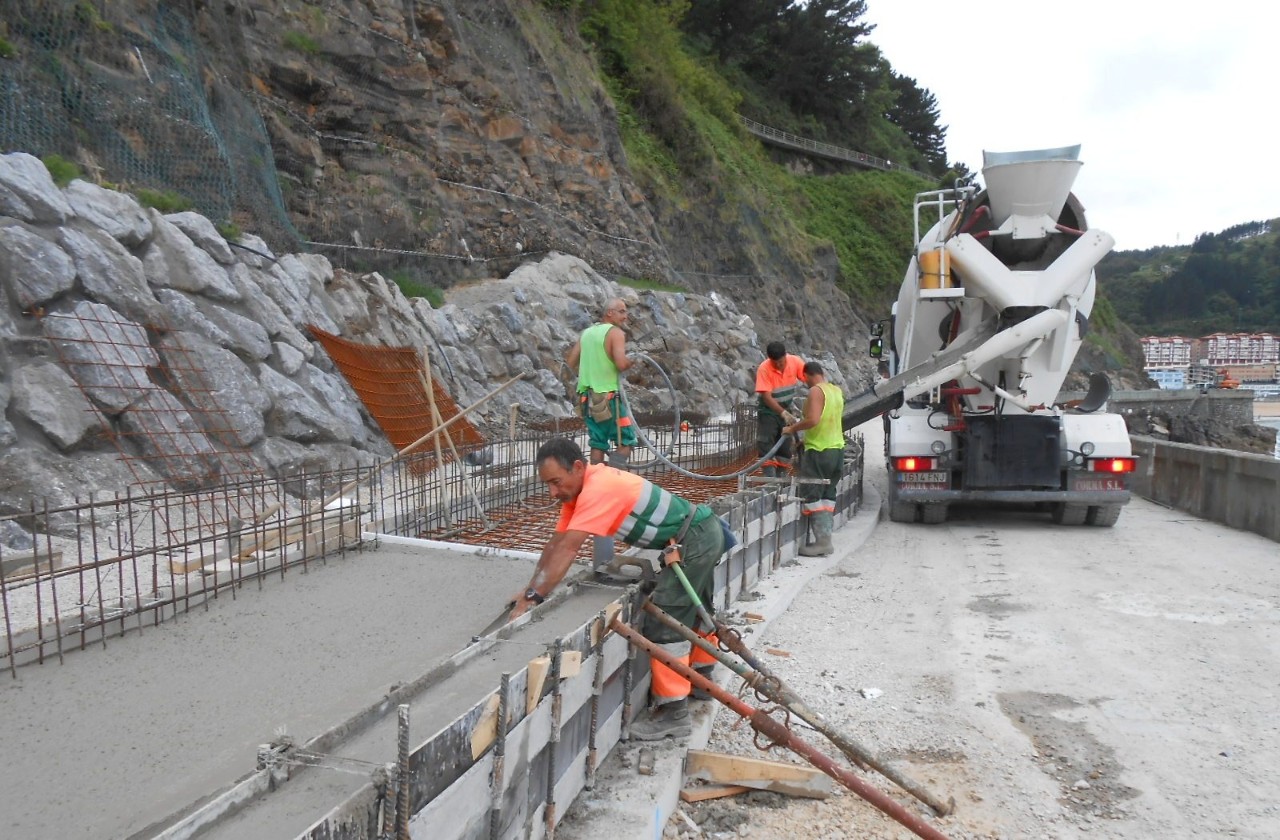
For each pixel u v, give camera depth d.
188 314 7.80
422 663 3.38
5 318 6.40
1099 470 8.73
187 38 11.55
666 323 19.39
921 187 54.97
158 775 2.45
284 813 1.97
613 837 2.91
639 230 22.84
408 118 16.84
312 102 15.07
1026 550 8.09
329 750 2.34
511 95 19.48
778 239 35.19
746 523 5.98
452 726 2.19
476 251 17.44
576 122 21.50
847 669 4.90
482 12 19.53
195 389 7.36
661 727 3.65
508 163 19.08
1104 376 9.64
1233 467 9.48
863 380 36.19
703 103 38.38
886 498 11.20
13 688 3.09
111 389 6.66
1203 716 4.27
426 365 6.32
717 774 3.52
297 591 4.42
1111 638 5.43
